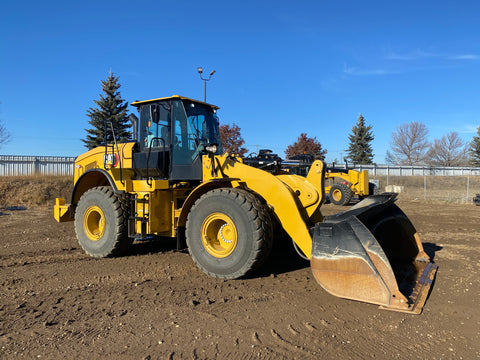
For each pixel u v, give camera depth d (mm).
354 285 3518
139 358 2680
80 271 5117
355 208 4180
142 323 3293
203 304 3744
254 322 3281
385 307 3416
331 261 3648
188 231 4875
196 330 3135
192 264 5371
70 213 6785
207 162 5246
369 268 3447
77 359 2672
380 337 2971
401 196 20625
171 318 3395
